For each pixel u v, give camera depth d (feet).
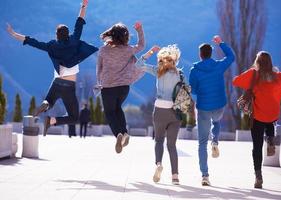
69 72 27.22
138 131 151.74
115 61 25.82
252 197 22.18
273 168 39.52
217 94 26.40
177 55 25.75
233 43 141.59
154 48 26.32
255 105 26.00
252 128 26.25
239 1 141.90
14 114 119.65
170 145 26.00
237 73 140.56
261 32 141.38
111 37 26.16
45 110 26.91
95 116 131.64
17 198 19.95
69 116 27.53
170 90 25.48
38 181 25.68
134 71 26.22
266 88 25.82
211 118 26.76
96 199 20.07
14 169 32.04
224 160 45.65
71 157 44.11
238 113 138.82
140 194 21.80
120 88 25.84
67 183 25.07
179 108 25.23
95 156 45.85
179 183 26.16
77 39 27.04
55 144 66.59
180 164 40.04
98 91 26.40
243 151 62.23
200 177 30.35
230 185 26.81
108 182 26.16
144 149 60.08
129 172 31.83
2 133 38.70
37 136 43.34
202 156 26.50
